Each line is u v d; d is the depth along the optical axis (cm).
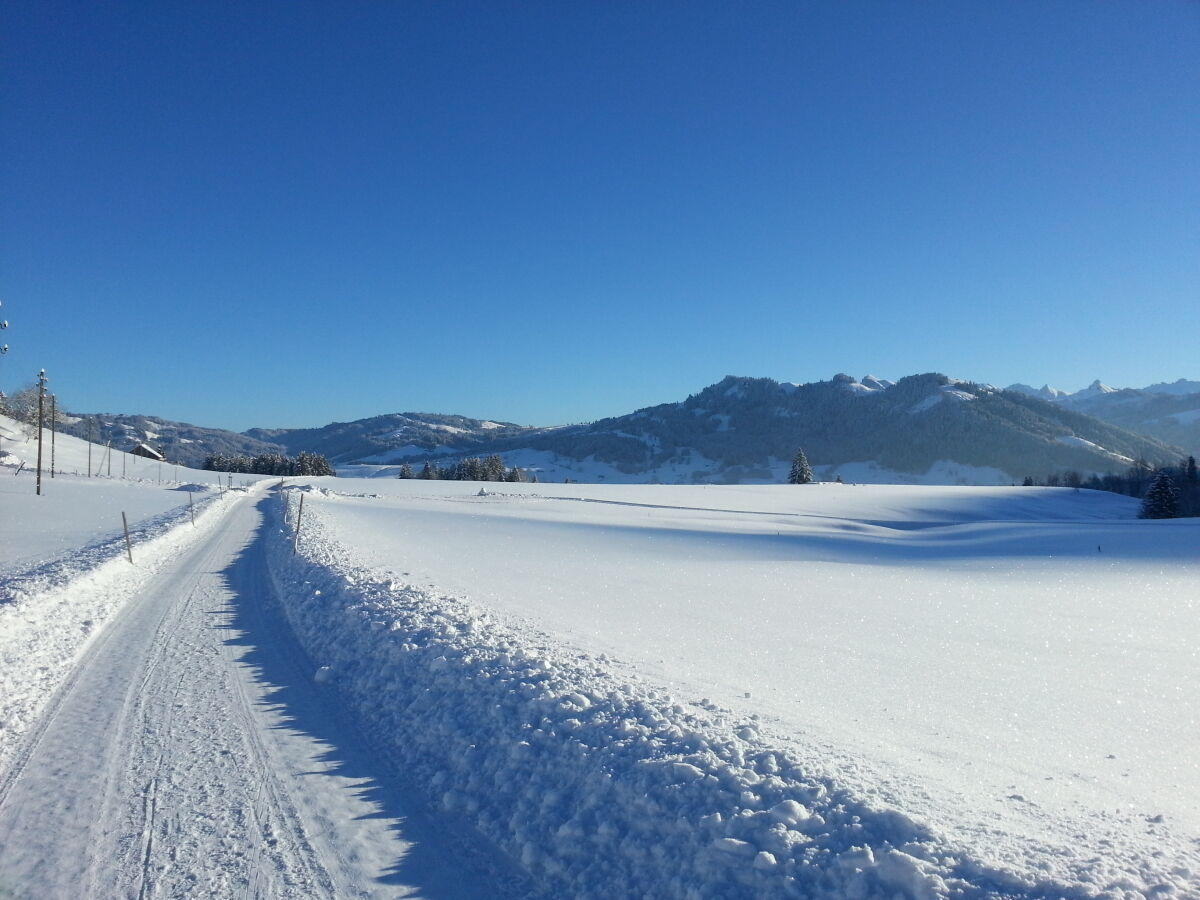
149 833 512
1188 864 421
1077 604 1925
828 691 862
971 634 1395
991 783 563
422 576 1673
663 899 423
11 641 1005
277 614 1305
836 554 3806
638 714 645
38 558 2020
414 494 7438
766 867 417
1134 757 675
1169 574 2833
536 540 3409
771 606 1656
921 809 483
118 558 1819
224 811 546
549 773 571
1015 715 809
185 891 445
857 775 537
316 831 520
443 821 540
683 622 1338
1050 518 7744
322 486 8325
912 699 854
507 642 938
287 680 893
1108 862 416
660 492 8838
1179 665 1140
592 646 998
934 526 6994
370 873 469
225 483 8331
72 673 902
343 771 623
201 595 1483
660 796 501
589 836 489
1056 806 520
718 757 548
